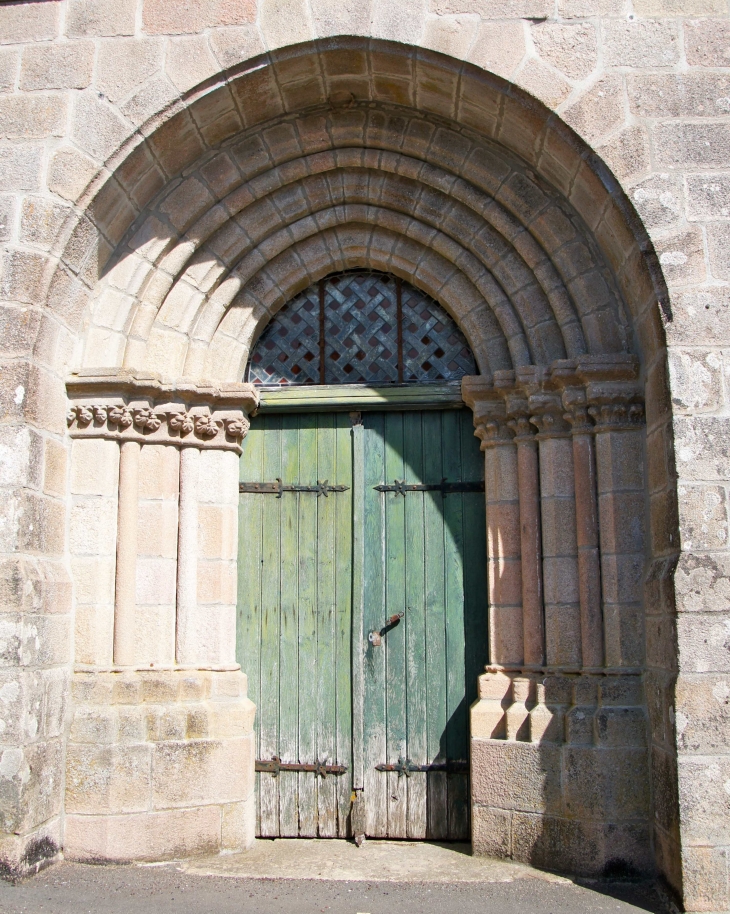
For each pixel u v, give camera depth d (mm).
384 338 6305
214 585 5836
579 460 5523
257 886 4941
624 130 5141
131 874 5070
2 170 5363
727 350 4883
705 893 4453
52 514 5391
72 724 5324
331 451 6227
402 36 5266
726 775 4523
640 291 5223
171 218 5852
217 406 6000
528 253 5738
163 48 5414
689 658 4625
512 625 5660
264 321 6250
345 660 5984
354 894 4840
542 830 5227
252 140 5887
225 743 5562
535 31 5266
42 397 5320
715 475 4770
